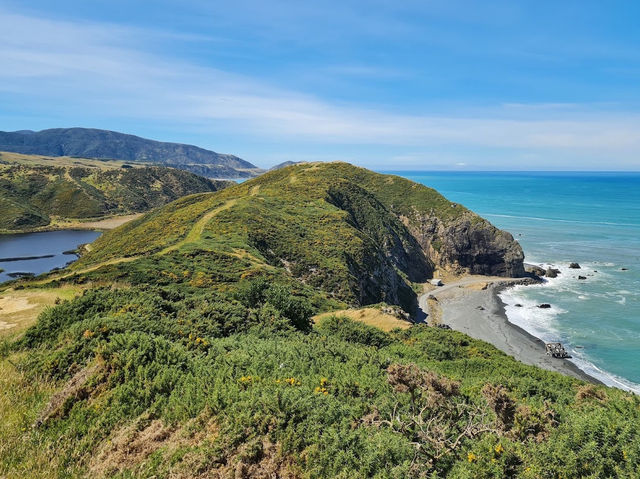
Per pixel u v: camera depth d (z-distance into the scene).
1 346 13.95
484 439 6.81
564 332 51.03
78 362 11.41
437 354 22.84
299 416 8.08
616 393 13.79
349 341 23.59
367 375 12.40
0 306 22.16
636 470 5.86
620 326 51.81
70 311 15.84
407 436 7.77
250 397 8.70
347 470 6.75
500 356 24.97
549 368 41.47
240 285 38.41
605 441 6.43
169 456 7.56
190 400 8.90
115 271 37.06
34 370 11.23
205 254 45.75
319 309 38.88
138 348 11.11
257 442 7.42
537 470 5.90
